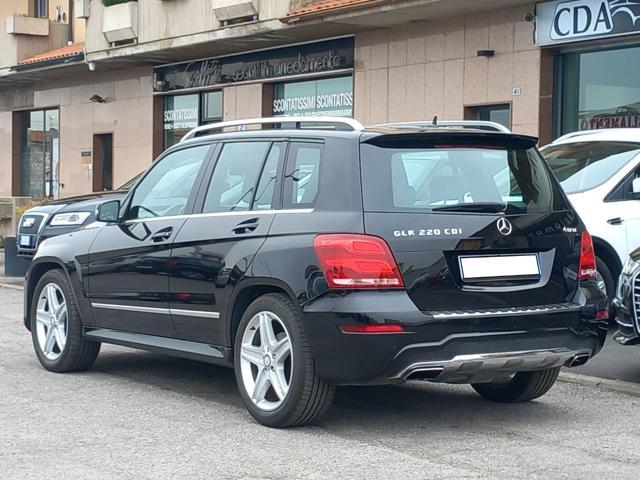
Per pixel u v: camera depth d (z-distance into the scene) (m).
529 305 6.38
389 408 7.24
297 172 6.67
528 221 6.48
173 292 7.31
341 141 6.47
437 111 18.25
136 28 23.66
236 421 6.80
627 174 10.27
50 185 30.62
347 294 6.03
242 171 7.12
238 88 23.02
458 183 6.45
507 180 6.63
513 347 6.24
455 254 6.20
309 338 6.19
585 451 6.09
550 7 16.17
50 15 30.69
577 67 16.39
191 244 7.18
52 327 8.59
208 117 24.34
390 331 5.95
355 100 19.88
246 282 6.62
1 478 5.50
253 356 6.68
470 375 6.22
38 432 6.52
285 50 21.56
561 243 6.59
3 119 32.41
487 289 6.25
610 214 10.04
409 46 18.73
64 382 8.16
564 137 11.54
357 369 6.02
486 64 17.34
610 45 15.88
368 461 5.82
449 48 17.98
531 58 16.62
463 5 16.69
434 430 6.59
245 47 22.20
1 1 32.50
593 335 6.60
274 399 6.67
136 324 7.76
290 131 6.91
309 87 21.44
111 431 6.54
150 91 25.89
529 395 7.28
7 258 16.94
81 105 28.69
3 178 32.53
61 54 27.39
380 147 6.39
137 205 7.97
